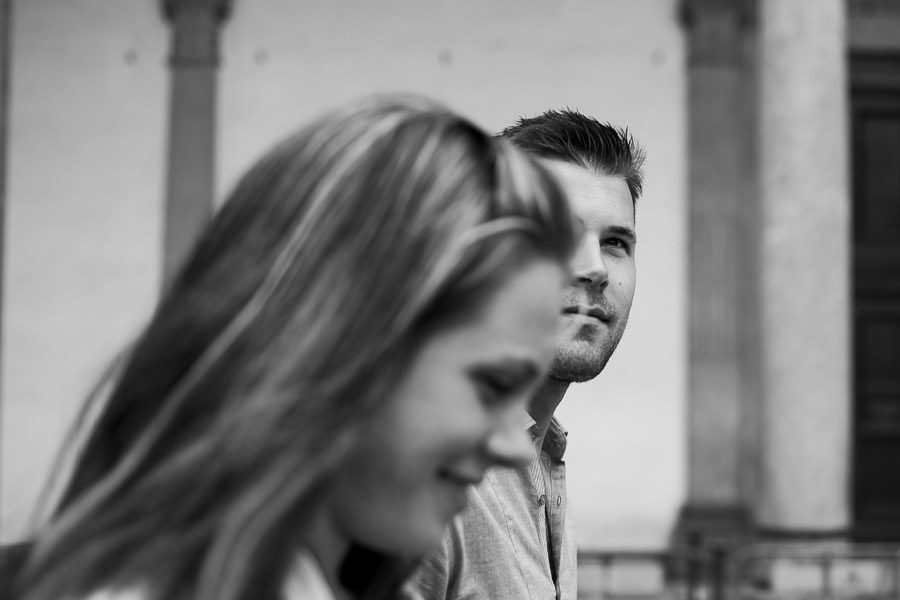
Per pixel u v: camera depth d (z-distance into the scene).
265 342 0.73
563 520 1.94
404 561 0.96
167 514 0.70
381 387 0.73
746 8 14.51
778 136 12.75
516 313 0.76
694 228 14.41
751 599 11.92
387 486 0.76
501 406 0.78
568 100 14.58
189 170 14.29
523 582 1.76
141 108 14.34
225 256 0.78
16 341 14.09
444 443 0.75
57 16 14.34
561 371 1.87
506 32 14.65
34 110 14.26
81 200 14.25
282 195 0.79
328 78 14.55
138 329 0.82
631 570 13.91
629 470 14.27
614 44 14.62
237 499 0.70
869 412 14.59
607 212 1.90
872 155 14.68
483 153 0.80
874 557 11.67
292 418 0.71
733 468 14.22
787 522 12.65
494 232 0.76
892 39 14.68
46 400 14.05
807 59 12.70
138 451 0.73
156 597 0.71
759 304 13.33
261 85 14.49
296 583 0.77
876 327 14.62
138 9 14.41
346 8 14.62
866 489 14.51
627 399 14.34
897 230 14.70
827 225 12.64
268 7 14.57
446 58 14.62
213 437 0.71
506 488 1.81
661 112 14.54
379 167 0.78
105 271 14.20
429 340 0.75
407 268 0.74
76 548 0.72
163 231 14.25
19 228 14.18
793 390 12.64
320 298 0.74
